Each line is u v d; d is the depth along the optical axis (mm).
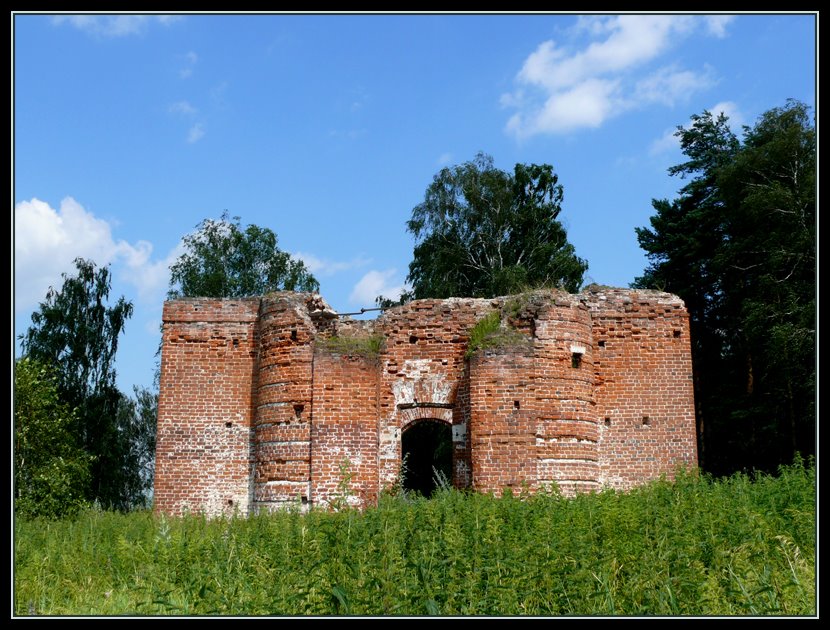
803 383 32594
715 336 39688
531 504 13852
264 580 10547
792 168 34219
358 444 19672
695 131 42781
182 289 43438
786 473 15781
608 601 9391
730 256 35531
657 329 21766
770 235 33938
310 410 19938
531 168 44531
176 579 11430
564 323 20375
